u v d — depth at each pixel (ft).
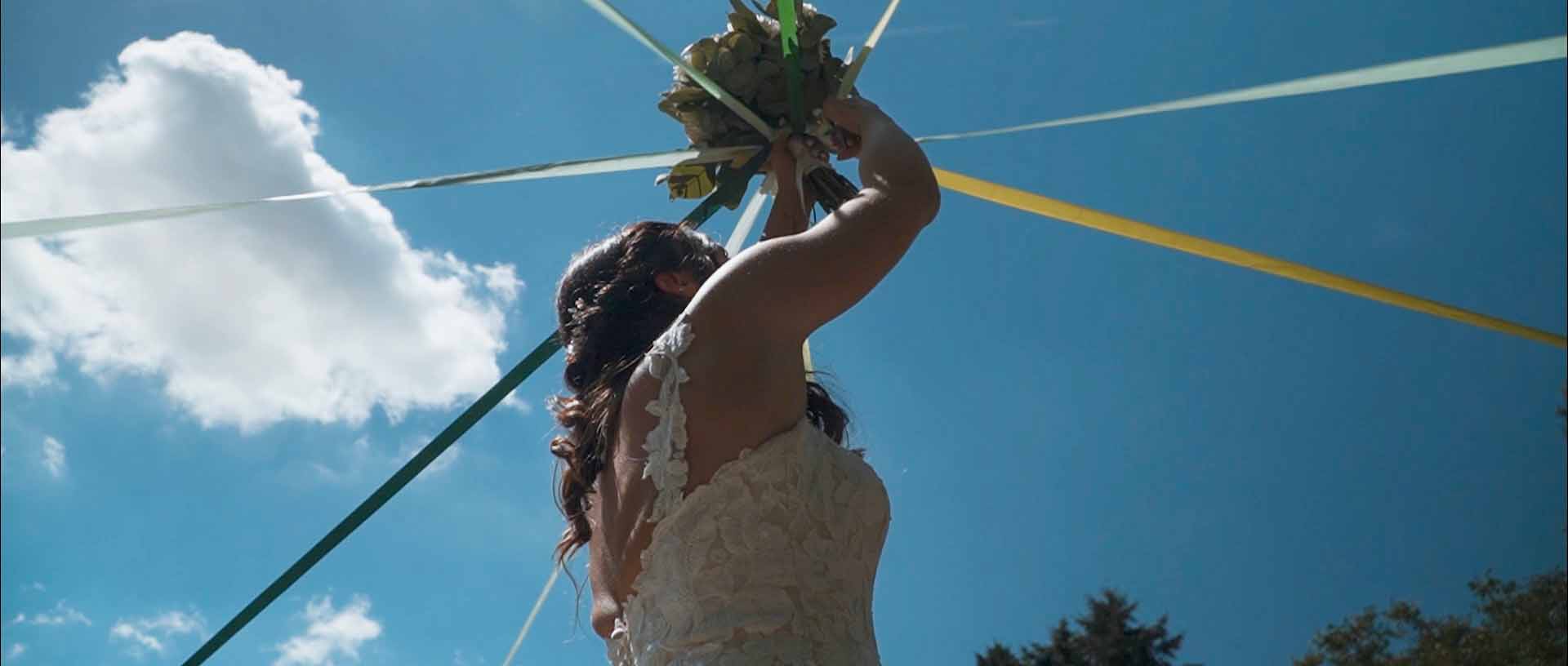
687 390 4.16
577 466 4.62
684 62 5.20
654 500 4.17
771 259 4.21
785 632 3.91
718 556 3.98
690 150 5.25
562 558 4.93
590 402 4.63
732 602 3.92
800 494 4.11
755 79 5.31
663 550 4.04
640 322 4.77
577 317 4.89
